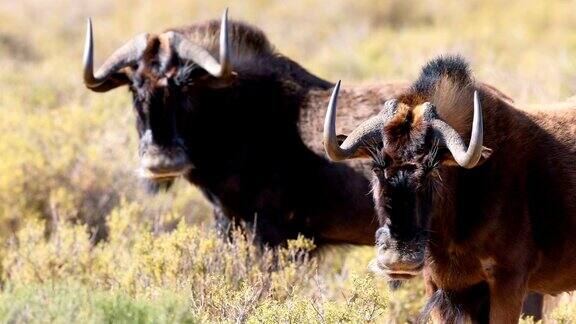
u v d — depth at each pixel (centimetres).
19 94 5206
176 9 9250
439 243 2617
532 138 2684
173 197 3909
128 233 3459
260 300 2816
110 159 4069
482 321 2747
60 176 3906
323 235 3288
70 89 5550
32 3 9612
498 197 2598
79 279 3048
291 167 3262
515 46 7200
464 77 2631
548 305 3212
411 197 2366
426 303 2738
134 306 2230
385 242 2370
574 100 3027
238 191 3294
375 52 7088
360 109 3228
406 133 2398
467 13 8900
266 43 3388
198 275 2864
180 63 3275
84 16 9281
